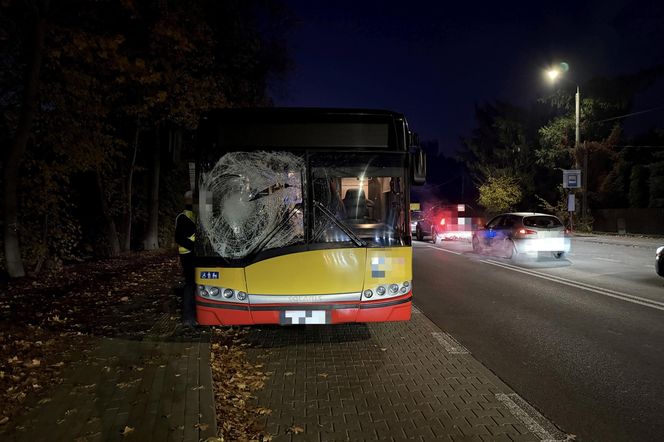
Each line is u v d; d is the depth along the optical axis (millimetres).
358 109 6145
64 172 13805
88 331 6969
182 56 15336
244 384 5152
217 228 5918
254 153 5977
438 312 8688
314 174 6004
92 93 13773
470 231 29484
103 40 11844
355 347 6559
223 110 6055
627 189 32875
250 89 21203
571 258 16953
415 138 6238
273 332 7301
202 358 5707
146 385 4875
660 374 5492
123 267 14742
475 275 13195
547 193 42906
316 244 5926
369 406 4637
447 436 4039
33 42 11305
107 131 17578
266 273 5875
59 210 14609
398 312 6043
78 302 9148
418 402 4719
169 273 13297
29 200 13188
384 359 6039
